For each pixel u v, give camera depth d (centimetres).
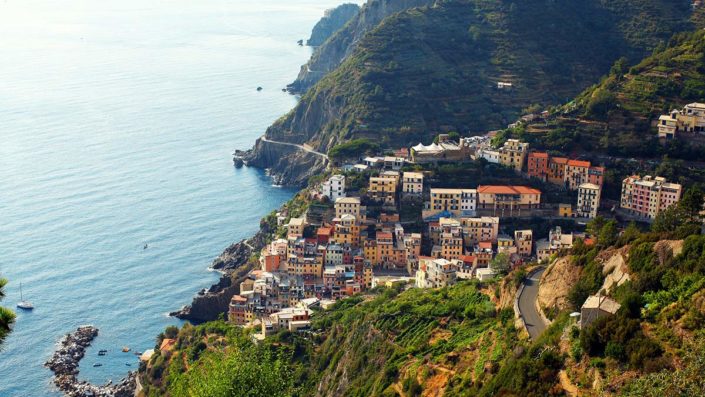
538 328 18075
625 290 16088
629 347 13525
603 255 18912
